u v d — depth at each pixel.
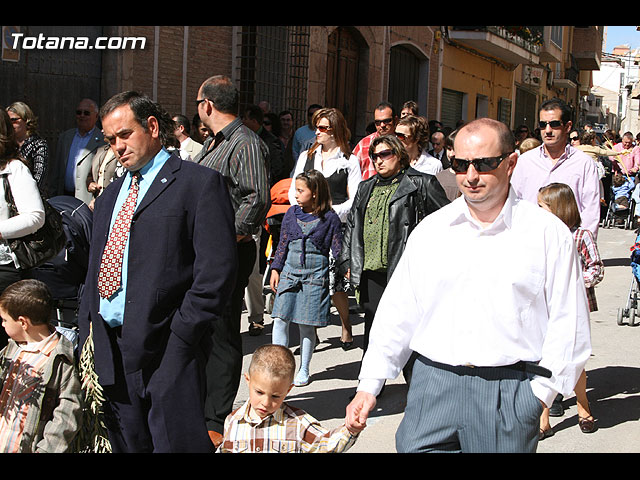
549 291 3.28
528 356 3.26
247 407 3.84
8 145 4.85
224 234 3.85
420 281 3.40
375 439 5.59
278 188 8.52
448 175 7.25
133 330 3.76
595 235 6.53
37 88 10.61
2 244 4.89
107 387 3.90
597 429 5.94
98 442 4.00
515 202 3.34
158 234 3.79
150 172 3.93
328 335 8.59
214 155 5.36
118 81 11.52
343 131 7.57
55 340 4.17
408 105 9.51
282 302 6.66
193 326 3.75
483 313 3.25
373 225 6.06
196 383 3.83
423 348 3.38
